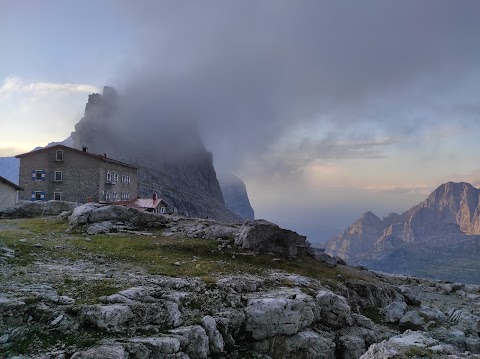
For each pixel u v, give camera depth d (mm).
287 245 40094
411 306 40812
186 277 26406
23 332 16281
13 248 27734
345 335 26500
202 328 19656
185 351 18391
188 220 47719
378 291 38375
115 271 25672
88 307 17750
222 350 20531
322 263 41469
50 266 24891
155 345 16938
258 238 38750
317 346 24047
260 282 28297
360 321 29281
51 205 51375
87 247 31859
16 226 39125
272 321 23047
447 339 30016
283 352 23141
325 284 33781
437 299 54000
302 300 25609
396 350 18328
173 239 38062
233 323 21922
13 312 16953
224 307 22844
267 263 35969
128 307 18438
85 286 21203
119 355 15484
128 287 21750
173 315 19547
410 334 22156
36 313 17234
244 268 32656
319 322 26906
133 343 16562
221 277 27766
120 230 39781
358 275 43062
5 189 61344
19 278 21375
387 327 31719
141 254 31859
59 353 15242
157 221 44438
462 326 34344
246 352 21984
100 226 39281
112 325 17375
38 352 15312
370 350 19250
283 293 26562
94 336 16812
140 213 43938
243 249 37688
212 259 33906
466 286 61812
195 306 22078
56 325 16891
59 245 31078
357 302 35094
